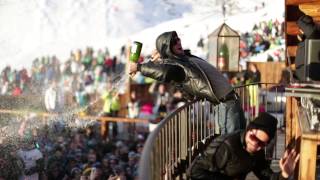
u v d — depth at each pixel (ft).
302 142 13.78
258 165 14.60
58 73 73.61
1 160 35.83
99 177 35.40
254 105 29.43
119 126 53.42
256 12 58.70
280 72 51.06
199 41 65.98
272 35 55.31
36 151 37.68
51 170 38.09
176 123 18.79
